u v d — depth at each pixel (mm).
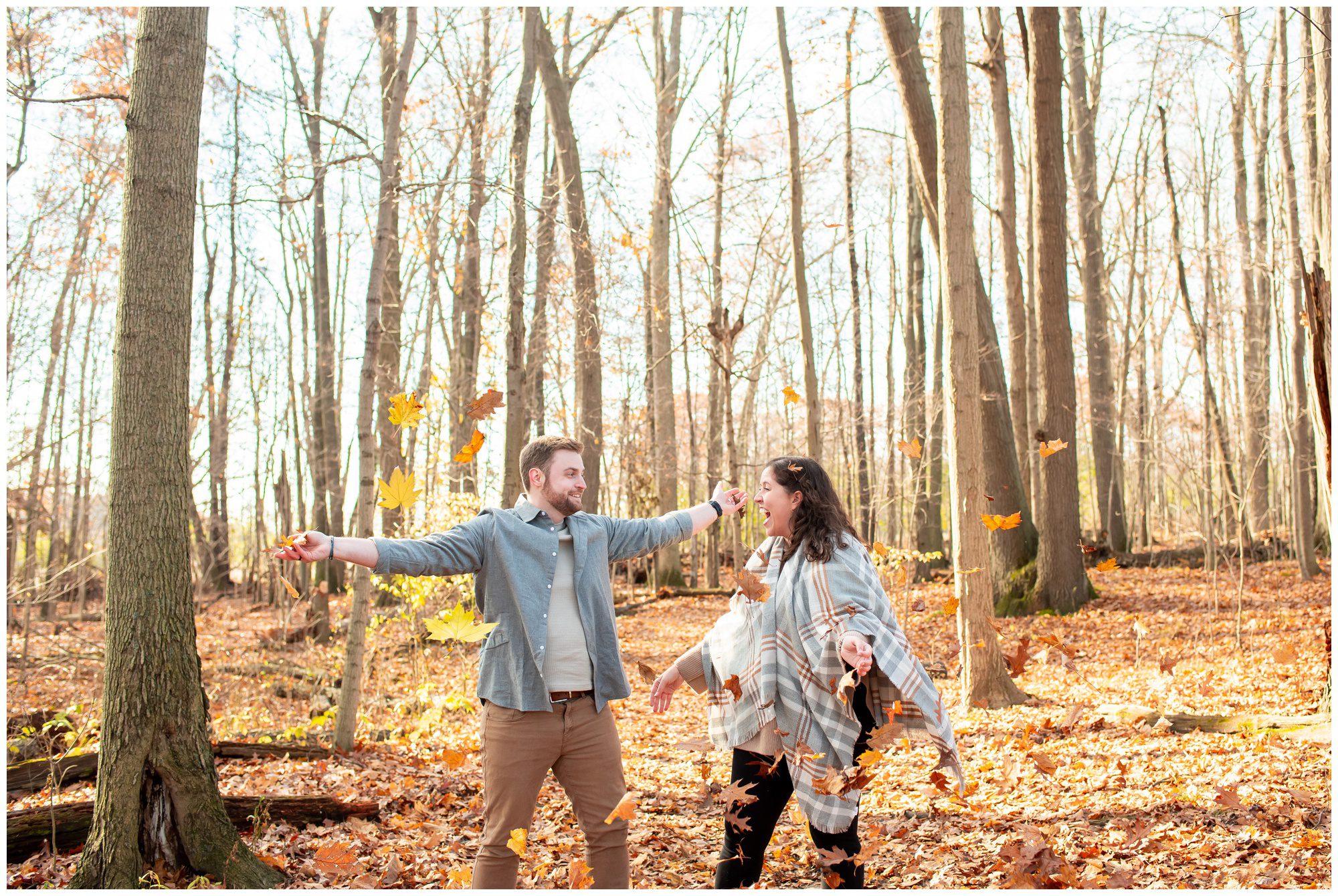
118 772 3189
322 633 12453
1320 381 4391
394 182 5789
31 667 7809
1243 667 8039
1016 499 13141
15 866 3477
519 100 8844
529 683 2646
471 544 2719
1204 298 20516
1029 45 13211
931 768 4926
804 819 2760
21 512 10242
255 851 3576
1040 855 2891
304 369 20719
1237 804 3479
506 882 2670
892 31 10281
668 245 17641
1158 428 20656
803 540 2836
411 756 5418
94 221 14312
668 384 17438
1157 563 16328
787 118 10680
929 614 12570
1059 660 8914
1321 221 6254
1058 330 12875
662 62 19500
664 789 4770
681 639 12672
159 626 3277
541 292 10648
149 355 3307
